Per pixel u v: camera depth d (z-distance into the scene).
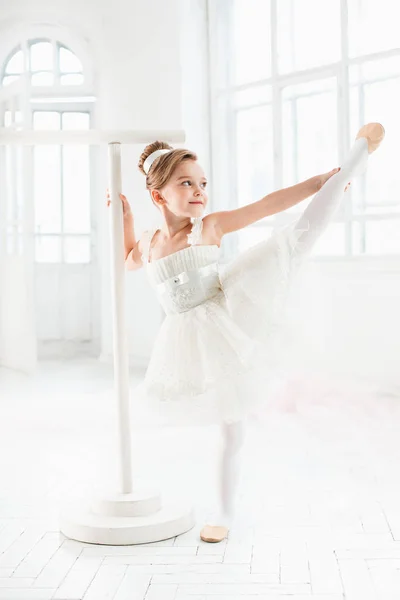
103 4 6.01
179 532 2.16
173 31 5.50
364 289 4.34
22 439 3.54
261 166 5.29
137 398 2.20
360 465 2.92
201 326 2.11
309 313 2.16
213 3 5.47
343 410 3.78
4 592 1.76
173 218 2.24
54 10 6.18
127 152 5.84
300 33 4.92
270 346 2.10
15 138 2.29
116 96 5.98
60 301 6.70
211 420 2.07
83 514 2.22
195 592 1.75
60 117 6.51
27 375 5.30
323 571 1.87
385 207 4.48
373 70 4.50
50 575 1.87
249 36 5.27
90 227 6.67
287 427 3.59
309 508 2.39
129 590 1.77
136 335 5.85
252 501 2.48
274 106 5.06
